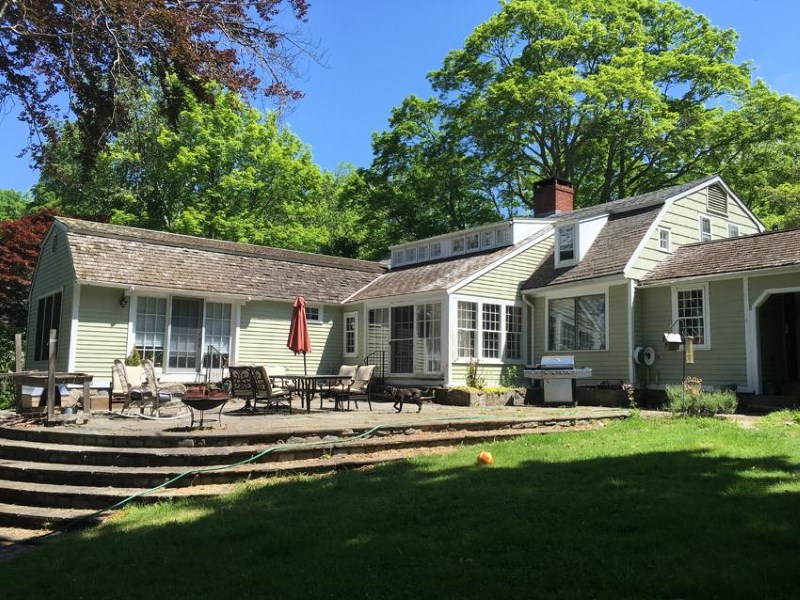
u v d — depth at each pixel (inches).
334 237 1726.1
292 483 279.9
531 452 320.5
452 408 570.9
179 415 467.5
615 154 1306.6
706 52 1240.8
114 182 1240.8
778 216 1056.2
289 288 784.3
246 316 738.8
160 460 308.7
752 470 257.8
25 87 460.4
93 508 277.6
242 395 488.4
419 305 721.0
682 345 604.1
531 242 772.6
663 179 1262.3
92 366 620.1
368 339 787.4
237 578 170.7
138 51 448.5
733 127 1131.3
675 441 335.3
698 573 154.9
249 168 1302.9
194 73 446.9
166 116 515.5
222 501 259.9
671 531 187.2
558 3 1226.0
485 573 162.2
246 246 823.1
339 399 590.2
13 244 1021.2
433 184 1282.0
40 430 352.2
